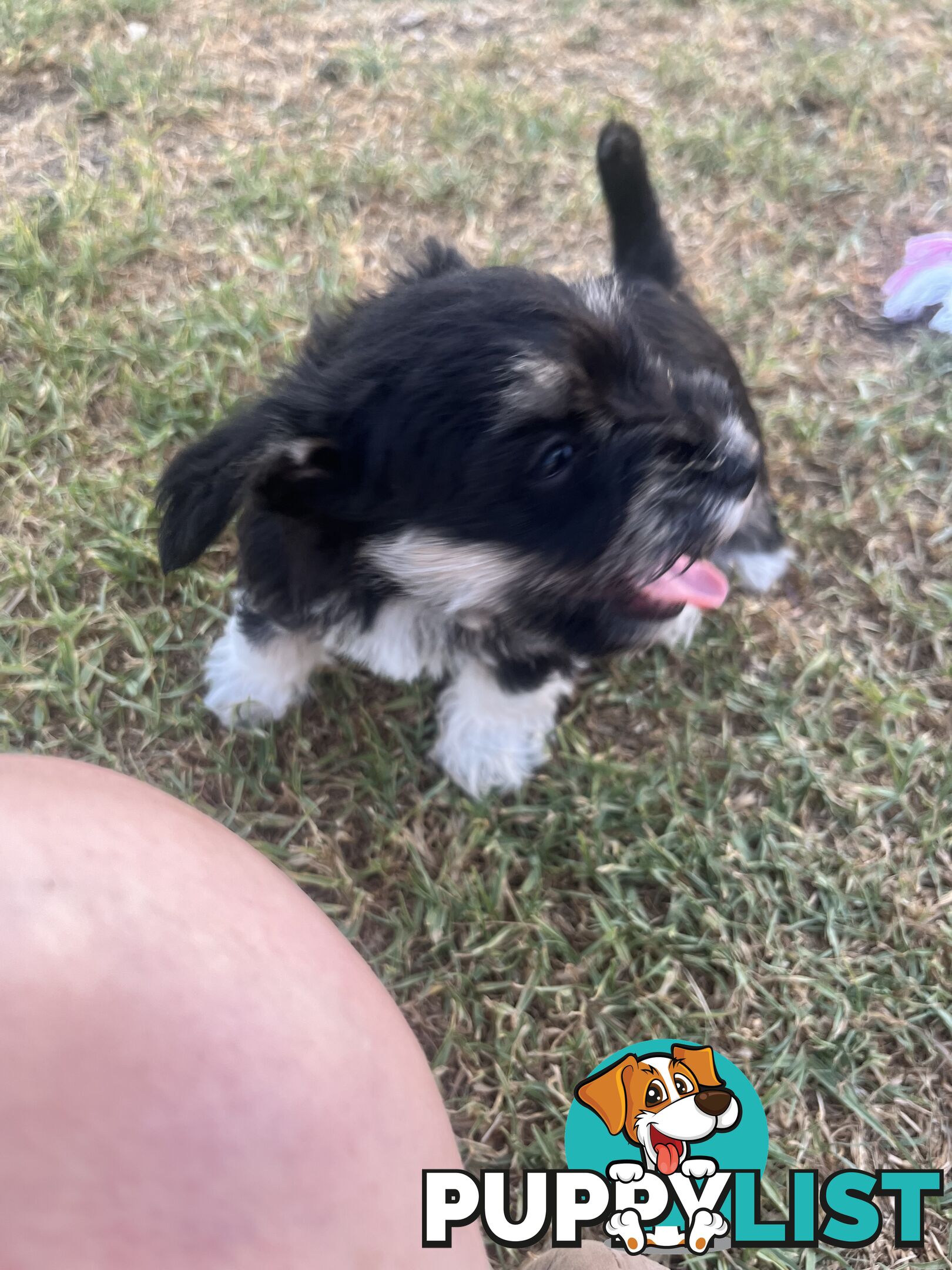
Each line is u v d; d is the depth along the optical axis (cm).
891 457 62
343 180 71
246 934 26
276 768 51
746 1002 47
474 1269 26
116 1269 18
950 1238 43
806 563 59
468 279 40
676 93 80
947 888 51
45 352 60
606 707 55
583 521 39
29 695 51
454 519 39
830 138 77
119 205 67
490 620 44
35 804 26
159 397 59
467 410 37
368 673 54
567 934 49
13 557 54
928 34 85
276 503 40
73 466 57
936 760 53
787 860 51
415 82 79
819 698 55
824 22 86
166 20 80
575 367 38
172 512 41
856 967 49
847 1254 43
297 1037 24
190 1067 22
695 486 40
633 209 53
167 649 53
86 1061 21
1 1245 18
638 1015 47
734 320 67
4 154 70
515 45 82
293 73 78
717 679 56
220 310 62
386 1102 25
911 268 67
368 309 42
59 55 75
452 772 52
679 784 53
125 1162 20
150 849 26
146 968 23
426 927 48
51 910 23
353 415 39
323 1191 22
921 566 59
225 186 70
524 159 73
